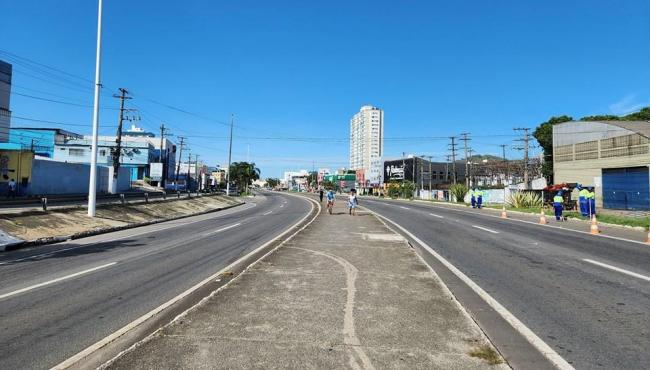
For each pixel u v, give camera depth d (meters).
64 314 6.44
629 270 9.67
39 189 38.28
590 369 4.47
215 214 35.56
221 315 5.74
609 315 6.29
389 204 48.59
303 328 5.26
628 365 4.57
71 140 70.12
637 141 36.34
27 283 8.66
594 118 58.41
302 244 13.23
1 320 6.13
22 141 63.50
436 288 7.42
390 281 7.95
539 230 18.95
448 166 111.19
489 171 89.56
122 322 6.05
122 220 24.31
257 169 134.88
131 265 10.84
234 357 4.36
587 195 25.97
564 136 46.97
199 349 4.55
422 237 16.53
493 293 7.62
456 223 22.83
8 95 40.78
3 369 4.45
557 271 9.63
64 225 19.64
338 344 4.75
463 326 5.41
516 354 4.80
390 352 4.55
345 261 10.10
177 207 36.91
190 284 8.57
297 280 7.97
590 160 42.59
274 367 4.14
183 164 118.69
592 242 14.70
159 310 6.59
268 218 29.25
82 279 9.05
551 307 6.71
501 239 15.73
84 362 4.55
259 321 5.51
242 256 12.33
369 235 15.88
